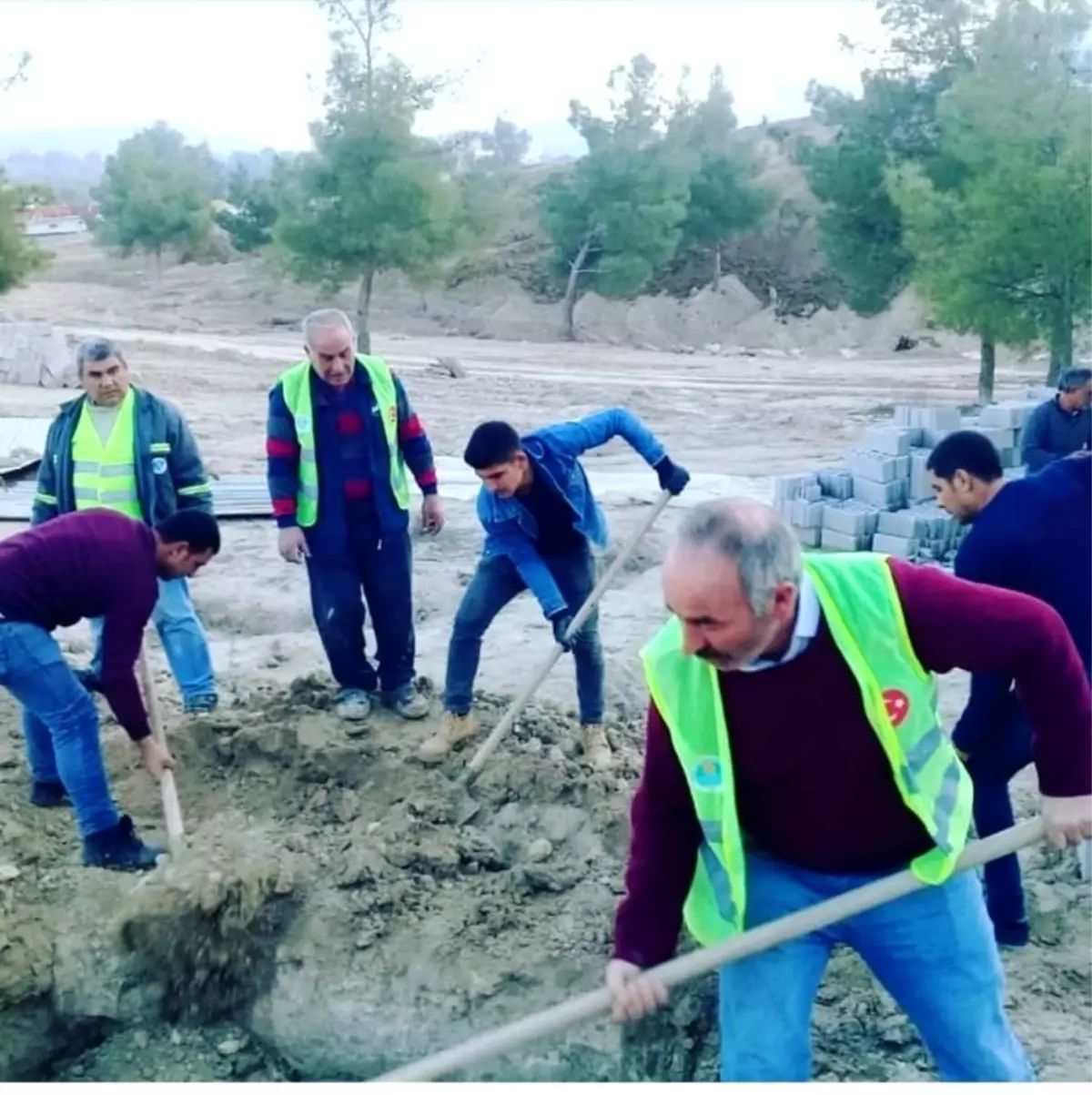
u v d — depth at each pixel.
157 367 24.69
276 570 9.51
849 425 20.05
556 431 5.64
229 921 4.89
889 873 3.41
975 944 3.40
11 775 5.91
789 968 3.42
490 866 5.26
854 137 24.81
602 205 40.75
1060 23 18.78
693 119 42.91
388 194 29.41
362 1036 4.71
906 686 3.15
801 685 3.13
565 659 7.47
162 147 75.44
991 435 10.90
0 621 4.85
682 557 2.94
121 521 4.93
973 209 17.95
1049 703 3.16
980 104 18.50
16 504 11.72
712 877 3.48
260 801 5.70
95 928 4.91
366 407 5.95
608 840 5.31
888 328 39.22
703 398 23.94
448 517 11.25
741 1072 3.43
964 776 3.35
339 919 4.94
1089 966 4.81
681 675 3.23
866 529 10.31
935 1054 3.54
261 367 26.31
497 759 5.69
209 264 54.84
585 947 4.78
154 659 7.44
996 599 3.12
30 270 25.72
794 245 46.75
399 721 6.18
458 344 37.09
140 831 5.50
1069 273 17.56
